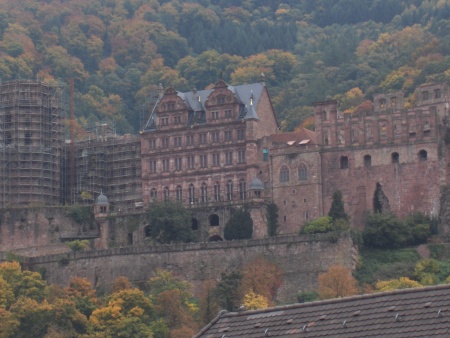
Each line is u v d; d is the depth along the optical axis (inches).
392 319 2908.5
